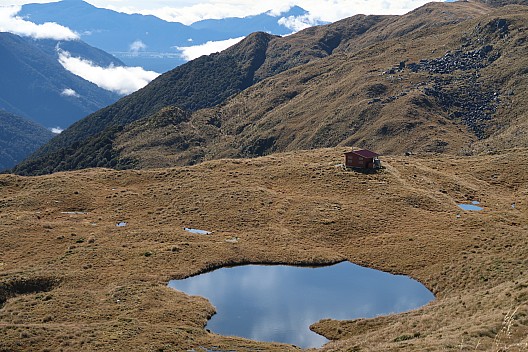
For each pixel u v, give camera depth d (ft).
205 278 198.29
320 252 221.66
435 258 207.10
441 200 278.46
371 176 309.01
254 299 179.73
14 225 245.86
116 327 142.10
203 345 135.95
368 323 154.40
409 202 271.69
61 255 212.43
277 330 157.17
